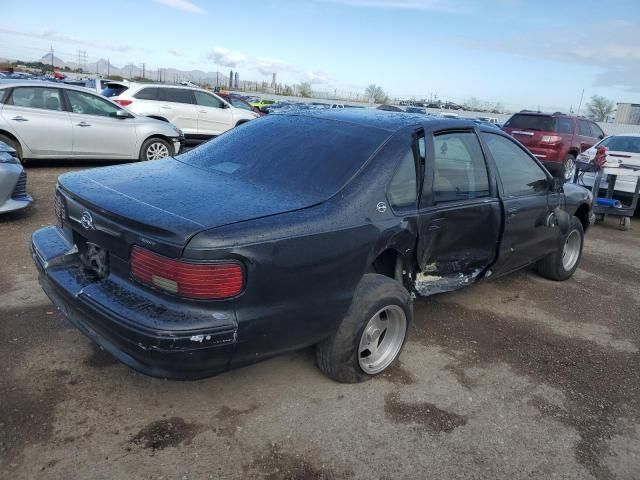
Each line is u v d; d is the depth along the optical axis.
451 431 2.98
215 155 3.69
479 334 4.25
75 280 2.90
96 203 2.80
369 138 3.44
